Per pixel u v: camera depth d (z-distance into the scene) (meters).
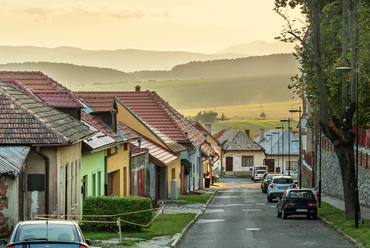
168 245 23.38
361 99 32.41
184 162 61.66
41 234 13.92
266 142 144.00
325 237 26.41
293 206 34.91
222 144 132.38
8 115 24.19
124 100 63.88
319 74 30.81
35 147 24.25
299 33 31.48
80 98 39.84
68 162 27.11
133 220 27.03
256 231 29.23
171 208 43.66
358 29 31.62
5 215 21.67
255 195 63.62
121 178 40.31
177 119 67.56
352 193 31.02
